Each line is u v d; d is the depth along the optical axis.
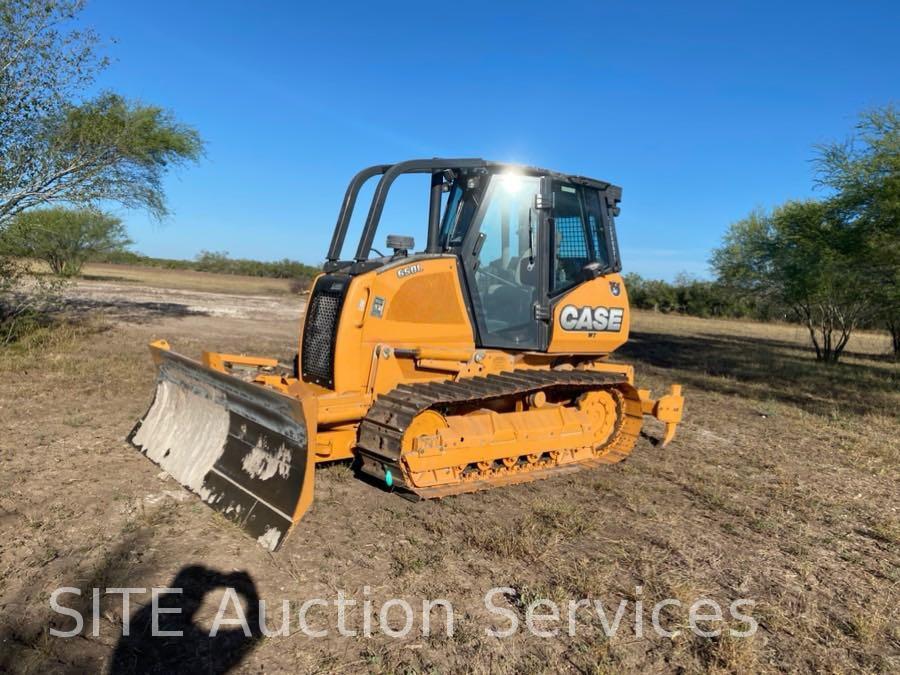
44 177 11.77
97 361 10.46
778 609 3.91
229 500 4.66
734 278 21.83
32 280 12.62
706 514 5.46
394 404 4.99
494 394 5.20
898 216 12.19
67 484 5.24
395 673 3.10
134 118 13.96
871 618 3.82
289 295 36.12
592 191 6.57
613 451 6.91
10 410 7.36
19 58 10.98
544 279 6.04
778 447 7.94
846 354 23.06
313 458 4.20
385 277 5.24
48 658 3.11
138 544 4.27
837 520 5.48
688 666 3.30
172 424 5.88
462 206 5.82
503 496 5.59
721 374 14.86
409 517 4.98
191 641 3.30
